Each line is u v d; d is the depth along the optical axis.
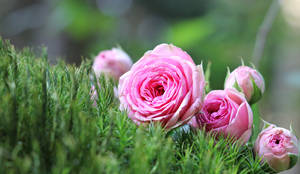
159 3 3.09
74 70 0.38
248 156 0.39
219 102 0.39
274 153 0.39
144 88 0.37
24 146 0.33
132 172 0.32
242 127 0.38
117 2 2.08
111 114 0.35
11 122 0.32
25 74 0.35
